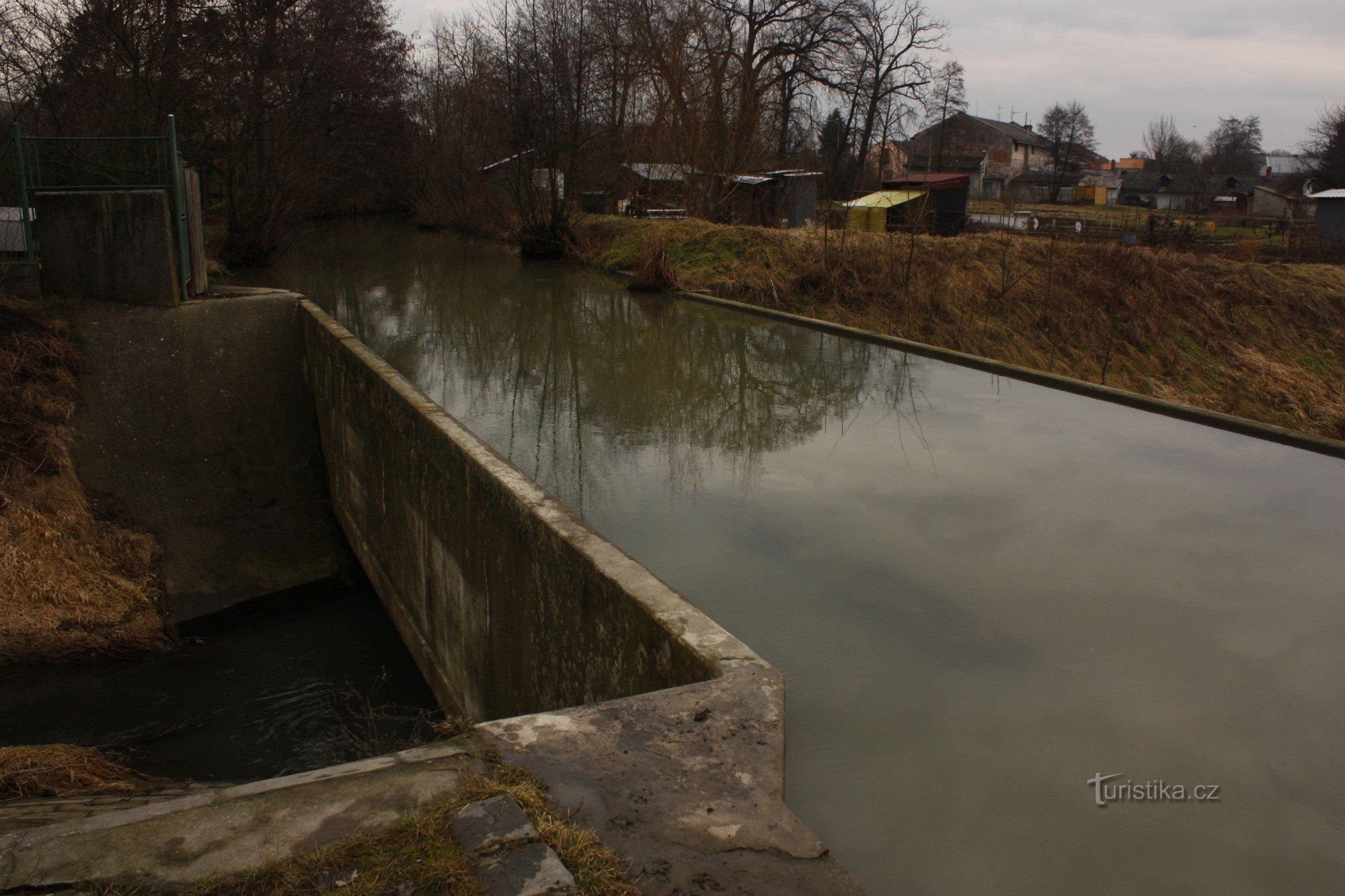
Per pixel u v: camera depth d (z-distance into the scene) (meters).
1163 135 96.88
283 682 7.31
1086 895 3.20
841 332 15.02
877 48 43.38
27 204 9.28
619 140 29.83
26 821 3.40
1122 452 8.55
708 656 2.87
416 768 2.33
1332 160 54.44
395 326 16.38
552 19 26.91
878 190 33.78
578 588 3.81
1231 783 3.81
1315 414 14.17
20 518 7.77
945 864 3.32
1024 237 22.20
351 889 1.89
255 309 9.89
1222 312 17.62
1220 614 5.29
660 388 11.58
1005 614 5.30
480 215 38.19
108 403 9.12
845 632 5.10
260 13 23.34
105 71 18.16
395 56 33.94
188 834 2.06
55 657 7.26
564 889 1.90
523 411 10.48
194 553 9.13
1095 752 4.02
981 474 7.88
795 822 2.18
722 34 33.62
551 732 2.51
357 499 8.66
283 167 25.16
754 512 7.03
